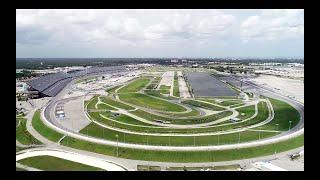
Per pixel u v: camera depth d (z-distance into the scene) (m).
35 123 109.81
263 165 74.44
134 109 135.25
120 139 93.25
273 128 106.06
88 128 104.50
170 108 137.25
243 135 97.31
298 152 83.31
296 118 120.56
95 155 81.19
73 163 72.00
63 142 90.19
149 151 80.94
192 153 79.88
